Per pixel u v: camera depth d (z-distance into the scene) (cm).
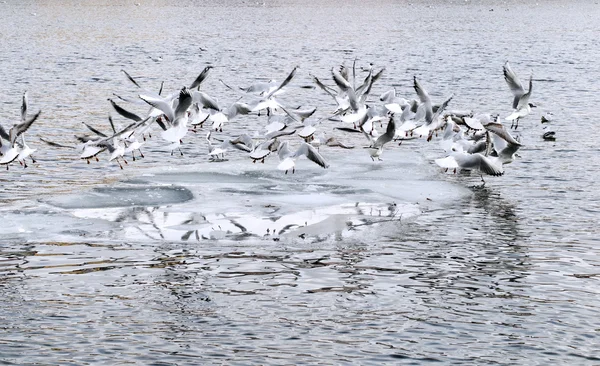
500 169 3250
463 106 6122
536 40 12181
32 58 8862
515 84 3784
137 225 3105
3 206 3328
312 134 3938
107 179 3819
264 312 2353
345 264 2731
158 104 2495
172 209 3309
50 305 2386
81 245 2881
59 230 3033
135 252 2822
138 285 2539
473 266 2725
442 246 2914
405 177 3881
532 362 2086
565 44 11506
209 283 2562
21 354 2094
